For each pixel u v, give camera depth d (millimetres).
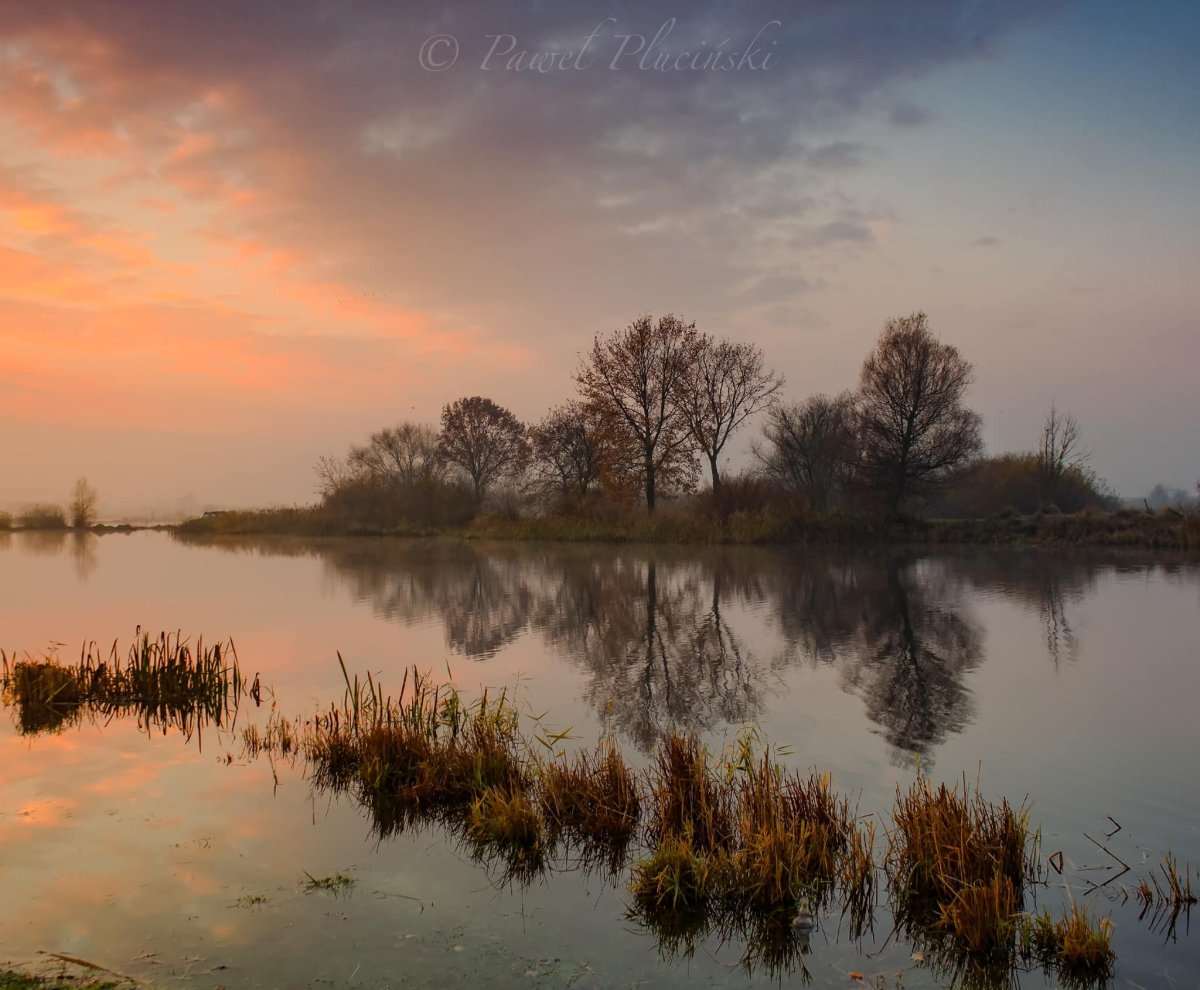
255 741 9602
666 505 49562
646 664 13773
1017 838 6246
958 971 5105
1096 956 5102
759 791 6957
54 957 5094
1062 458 49906
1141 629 16844
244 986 4824
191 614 19156
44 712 10969
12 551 41750
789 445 52969
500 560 33844
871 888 6117
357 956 5176
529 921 5652
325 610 19781
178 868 6395
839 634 16594
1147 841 6816
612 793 7406
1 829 7109
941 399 42812
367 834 7078
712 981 4977
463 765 8195
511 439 68625
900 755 8969
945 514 54625
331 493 58844
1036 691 11812
